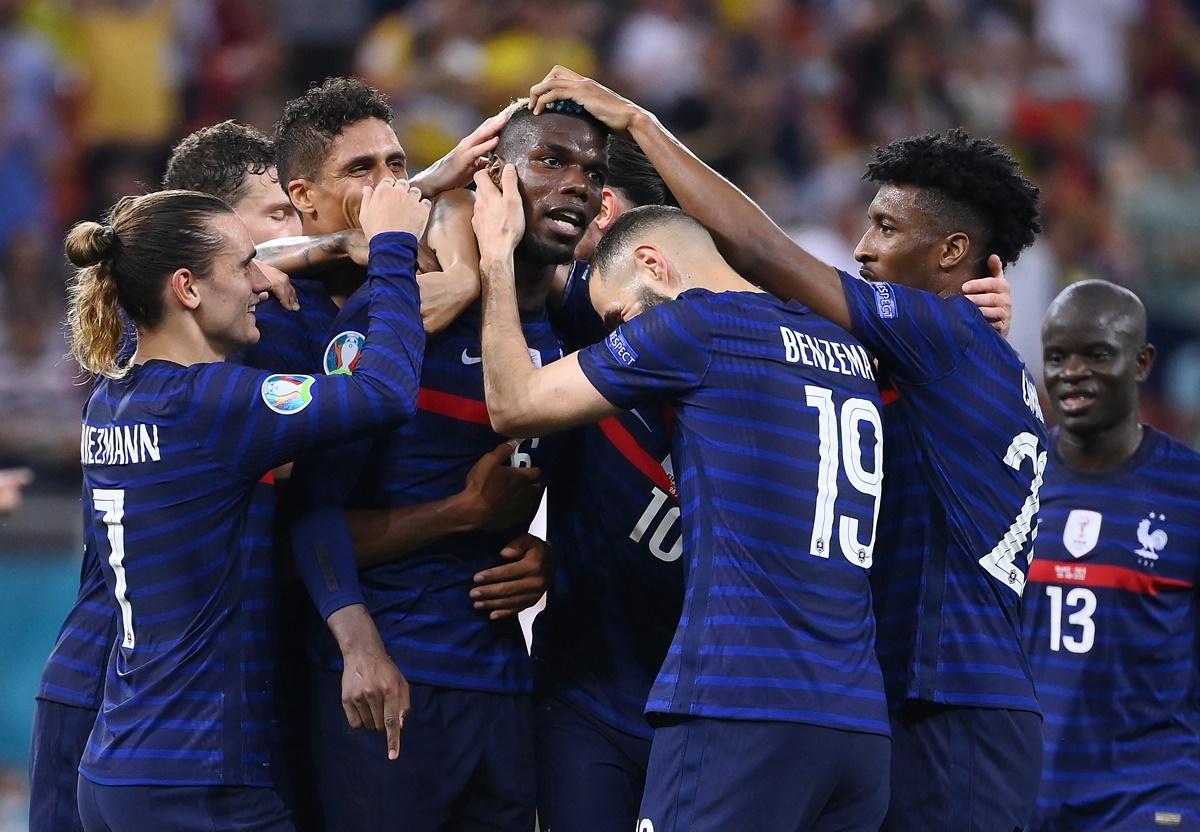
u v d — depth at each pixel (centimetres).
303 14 4438
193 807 1261
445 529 1373
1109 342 1641
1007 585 1358
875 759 1238
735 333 1260
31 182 3728
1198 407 4091
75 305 1312
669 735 1241
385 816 1357
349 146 1469
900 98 4644
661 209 1341
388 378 1273
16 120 3762
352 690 1286
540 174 1381
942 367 1327
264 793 1293
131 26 4041
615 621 1480
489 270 1338
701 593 1232
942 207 1401
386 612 1377
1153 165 4672
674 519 1448
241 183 1672
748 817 1198
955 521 1335
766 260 1322
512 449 1419
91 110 4003
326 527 1342
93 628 1457
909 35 4700
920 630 1334
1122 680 1630
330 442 1267
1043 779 1641
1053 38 4941
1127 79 4978
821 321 1311
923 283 1416
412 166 4141
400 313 1312
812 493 1241
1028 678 1360
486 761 1396
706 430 1252
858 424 1277
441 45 4356
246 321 1321
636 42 4484
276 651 1386
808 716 1202
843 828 1240
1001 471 1349
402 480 1393
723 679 1209
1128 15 4997
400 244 1337
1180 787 1598
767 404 1248
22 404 3216
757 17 4697
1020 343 3922
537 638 1523
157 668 1273
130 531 1279
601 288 1346
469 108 4247
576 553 1495
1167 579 1630
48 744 1453
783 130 4441
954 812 1318
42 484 3120
